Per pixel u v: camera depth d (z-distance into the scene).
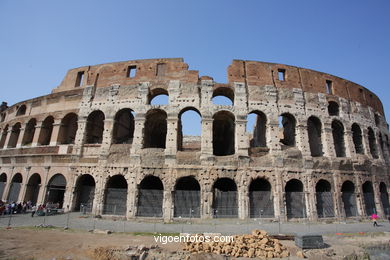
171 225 29.89
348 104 45.81
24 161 43.56
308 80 43.41
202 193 33.97
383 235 27.14
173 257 17.95
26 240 21.53
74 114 42.72
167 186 34.31
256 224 31.09
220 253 18.97
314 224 33.28
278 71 43.25
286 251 19.16
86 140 40.28
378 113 52.09
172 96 38.88
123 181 42.59
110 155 37.06
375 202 42.06
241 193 34.34
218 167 35.09
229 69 40.78
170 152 35.81
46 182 39.53
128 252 18.56
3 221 30.83
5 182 45.19
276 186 35.47
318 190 41.72
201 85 39.12
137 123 38.00
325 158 39.25
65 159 39.34
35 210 35.31
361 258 19.84
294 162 37.34
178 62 41.03
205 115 37.53
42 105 46.28
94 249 18.86
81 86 44.06
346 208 38.84
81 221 31.25
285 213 34.44
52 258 17.00
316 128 43.22
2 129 53.69
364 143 45.25
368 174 42.62
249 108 38.78
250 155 36.94
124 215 33.94
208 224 30.52
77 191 37.69
